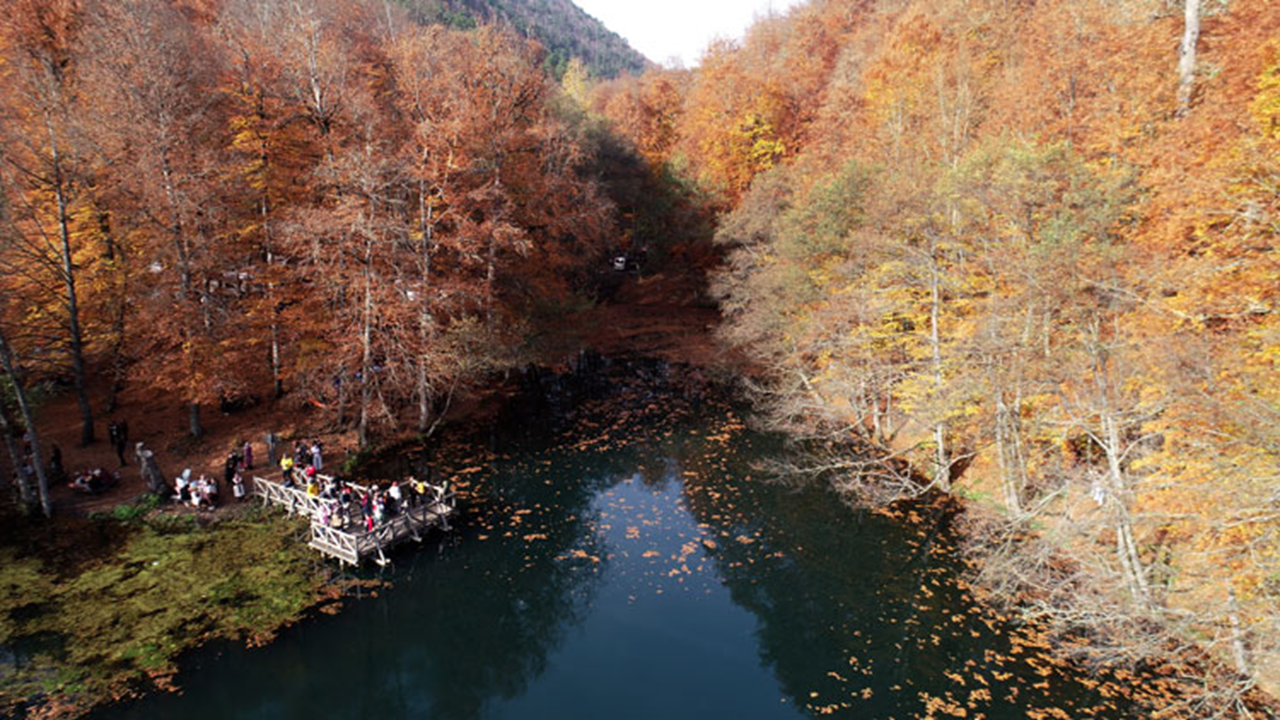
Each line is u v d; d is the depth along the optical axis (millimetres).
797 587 21328
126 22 27953
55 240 26438
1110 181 19734
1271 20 18531
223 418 30047
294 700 16188
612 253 67688
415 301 27844
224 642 17344
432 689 17109
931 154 34156
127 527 21875
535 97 38406
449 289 29078
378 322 27766
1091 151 24125
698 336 54906
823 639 18797
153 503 22891
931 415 23688
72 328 25516
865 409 32156
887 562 22469
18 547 20219
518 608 20344
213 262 26141
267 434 27688
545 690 16781
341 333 29125
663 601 20703
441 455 30125
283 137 28734
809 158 43375
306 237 25641
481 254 34656
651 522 25453
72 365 28828
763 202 41344
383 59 44094
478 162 31219
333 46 33312
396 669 17703
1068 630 18188
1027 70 30594
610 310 62188
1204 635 16484
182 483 23312
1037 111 27562
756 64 70938
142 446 23062
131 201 25562
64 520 21828
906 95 37906
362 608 19516
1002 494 24953
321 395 30203
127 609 18062
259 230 29734
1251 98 18188
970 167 24359
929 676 16953
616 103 81312
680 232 56219
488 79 34344
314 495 22969
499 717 15938
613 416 36781
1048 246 18641
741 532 24734
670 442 33188
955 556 22469
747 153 54375
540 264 37812
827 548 23562
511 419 35625
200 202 25547
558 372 45125
